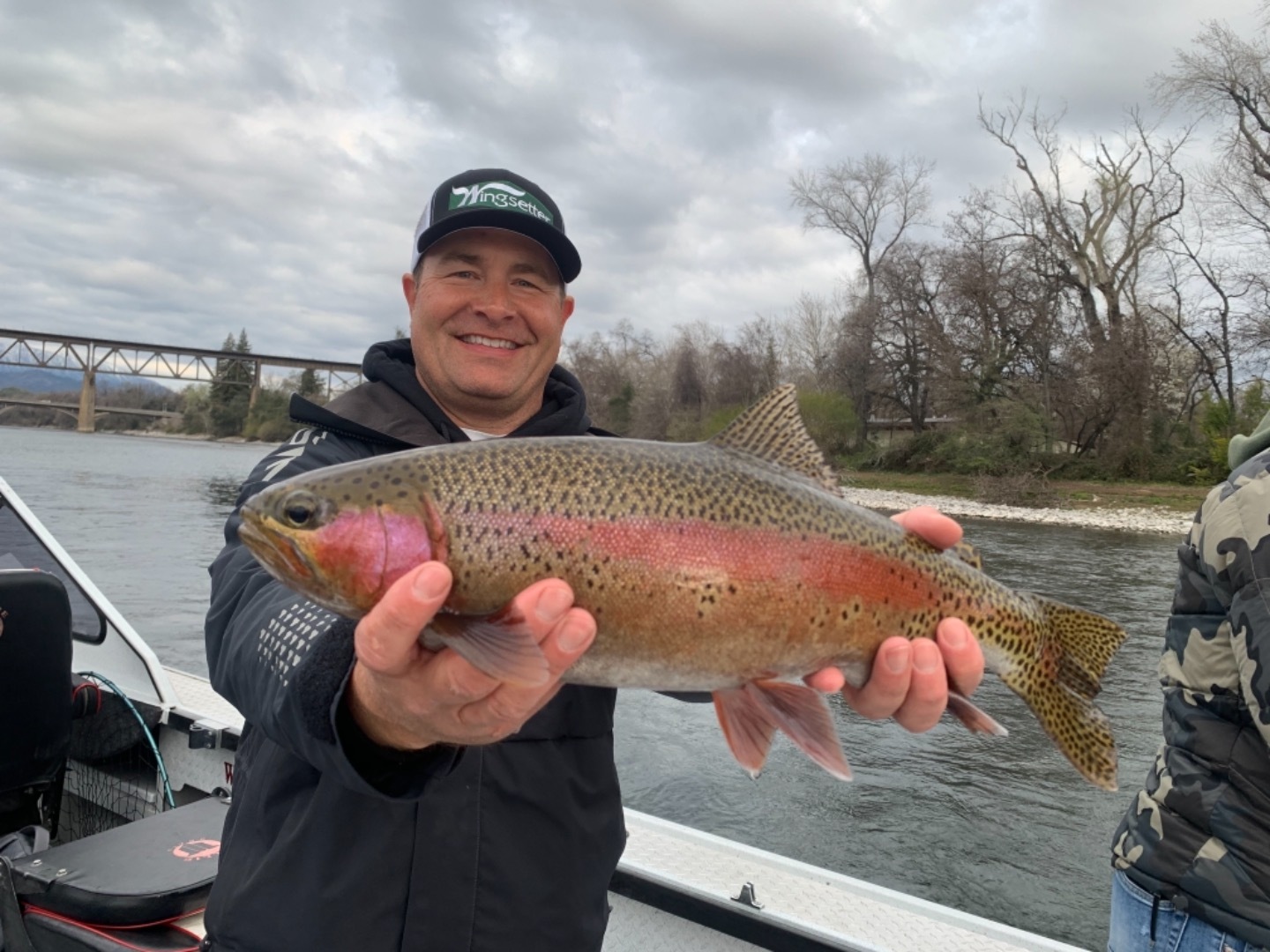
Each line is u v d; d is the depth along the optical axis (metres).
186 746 1.49
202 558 6.59
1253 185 12.12
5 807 1.20
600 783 0.84
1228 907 0.82
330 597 0.66
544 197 1.02
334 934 0.73
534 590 0.58
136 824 1.17
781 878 1.15
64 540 7.16
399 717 0.57
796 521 0.74
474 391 0.99
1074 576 6.13
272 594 0.72
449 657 0.55
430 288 0.98
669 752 2.93
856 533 0.77
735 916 1.06
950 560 0.83
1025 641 0.86
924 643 0.72
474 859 0.76
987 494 11.88
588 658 0.69
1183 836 0.86
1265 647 0.78
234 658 0.70
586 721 0.83
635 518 0.68
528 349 1.00
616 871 1.14
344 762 0.59
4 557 1.50
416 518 0.65
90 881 1.03
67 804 1.46
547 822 0.80
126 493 11.23
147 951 0.97
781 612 0.71
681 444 0.75
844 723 3.30
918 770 2.84
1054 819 2.48
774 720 0.71
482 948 0.76
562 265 1.02
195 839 1.14
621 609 0.68
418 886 0.74
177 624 4.49
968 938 1.04
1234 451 0.96
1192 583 0.88
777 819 2.45
